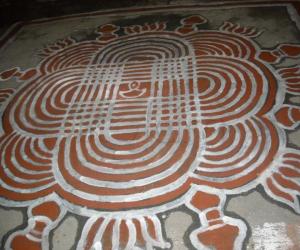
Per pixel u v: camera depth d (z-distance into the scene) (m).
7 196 1.70
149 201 1.58
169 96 2.19
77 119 2.11
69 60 2.78
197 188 1.60
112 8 3.57
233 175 1.63
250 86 2.16
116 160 1.80
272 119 1.89
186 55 2.59
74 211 1.59
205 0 3.37
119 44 2.90
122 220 1.53
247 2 3.19
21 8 3.88
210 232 1.43
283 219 1.43
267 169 1.63
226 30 2.84
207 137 1.85
